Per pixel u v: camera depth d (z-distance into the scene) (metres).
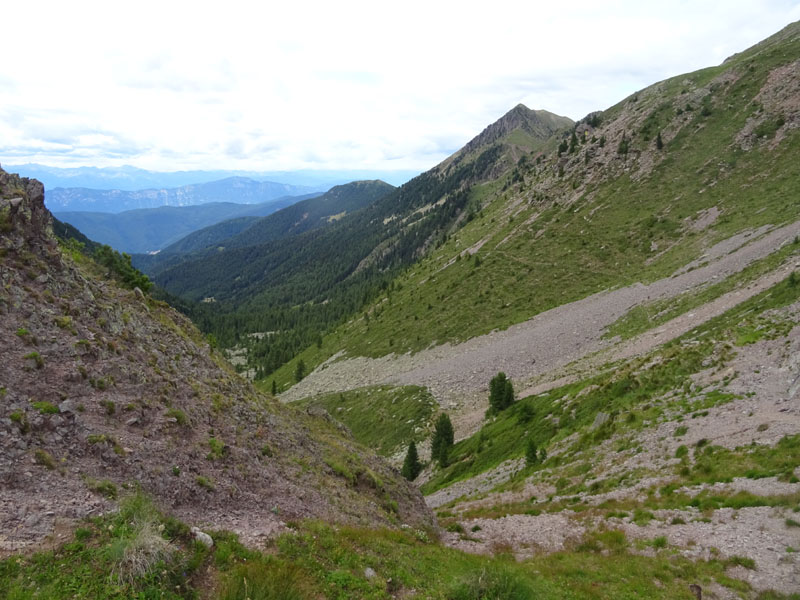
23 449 10.62
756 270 54.50
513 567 16.22
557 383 53.31
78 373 13.66
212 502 13.09
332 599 10.65
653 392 34.88
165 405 15.68
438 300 112.19
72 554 8.64
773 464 21.09
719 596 14.25
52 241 18.12
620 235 97.00
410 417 68.38
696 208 91.38
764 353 31.59
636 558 17.31
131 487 11.36
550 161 160.50
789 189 79.31
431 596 12.23
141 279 32.22
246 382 27.69
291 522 13.84
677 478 23.83
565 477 30.59
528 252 109.31
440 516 31.20
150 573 8.73
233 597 9.15
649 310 63.19
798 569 14.69
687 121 116.88
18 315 13.98
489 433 50.28
